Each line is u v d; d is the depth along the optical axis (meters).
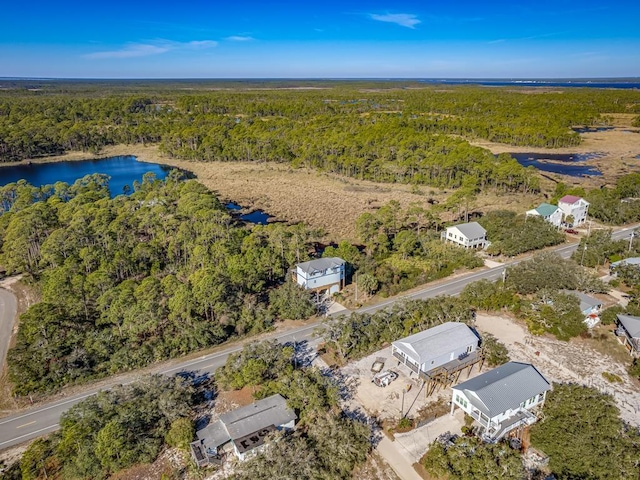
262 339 54.28
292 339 54.34
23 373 45.81
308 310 58.50
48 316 50.69
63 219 84.19
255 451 36.06
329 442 36.03
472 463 32.69
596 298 62.66
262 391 43.56
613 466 31.94
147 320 51.41
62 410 42.97
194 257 67.69
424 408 42.47
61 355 48.53
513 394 38.62
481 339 51.69
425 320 53.44
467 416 40.53
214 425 38.91
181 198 98.25
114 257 67.19
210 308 56.34
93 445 36.03
